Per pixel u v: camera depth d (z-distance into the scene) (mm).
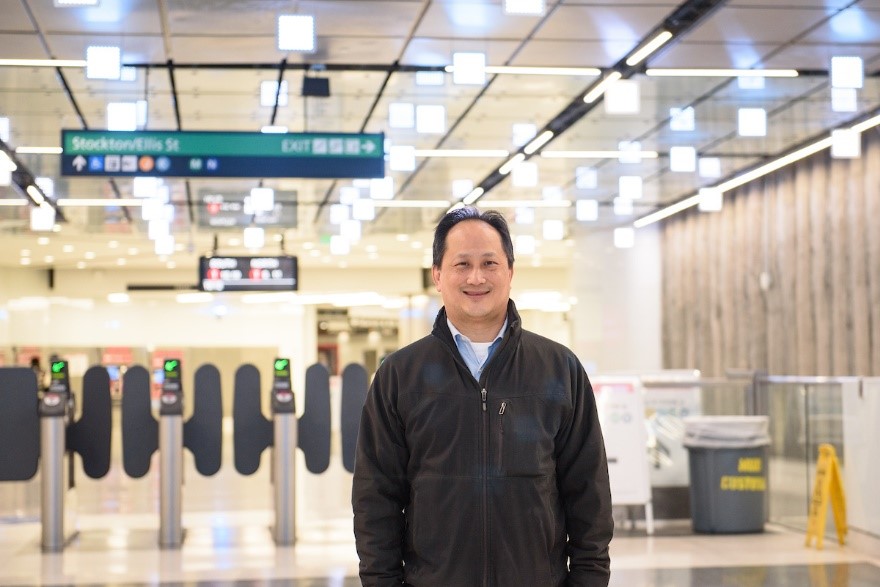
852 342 14562
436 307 31172
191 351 31141
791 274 16188
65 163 10016
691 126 13414
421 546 2598
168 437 9234
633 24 9492
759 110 11922
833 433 8633
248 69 10656
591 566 2662
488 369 2629
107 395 9922
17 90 11297
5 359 29062
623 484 9250
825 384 8711
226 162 10141
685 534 9148
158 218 19828
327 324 31797
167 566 8094
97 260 27906
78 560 8422
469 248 2641
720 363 18938
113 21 9195
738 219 18000
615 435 9297
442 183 16891
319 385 10133
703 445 9125
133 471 9930
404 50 10148
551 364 2684
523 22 9406
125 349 30594
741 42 10039
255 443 10055
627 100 9758
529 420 2613
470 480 2580
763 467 9211
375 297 31422
